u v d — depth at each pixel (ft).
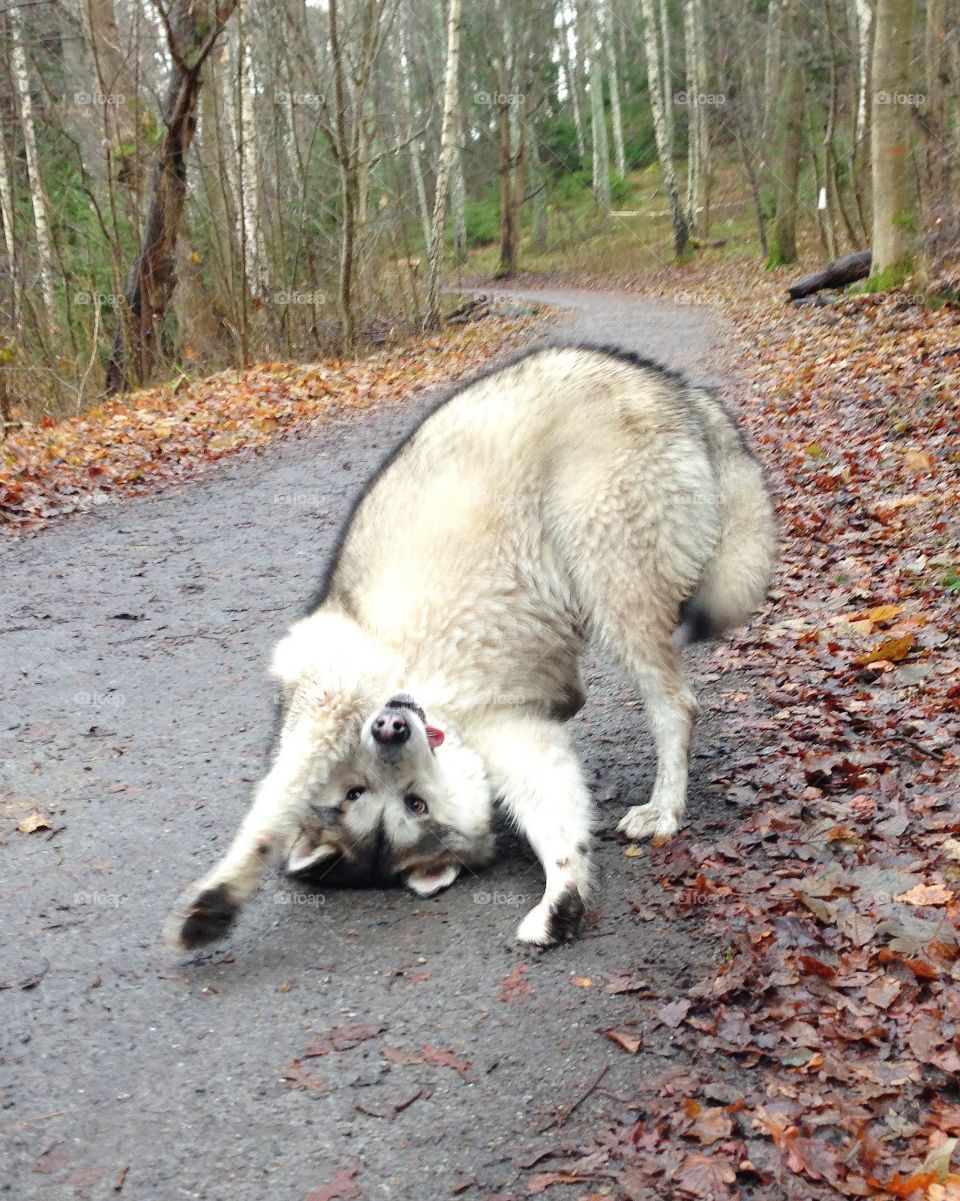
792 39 40.83
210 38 21.90
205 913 4.72
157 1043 4.27
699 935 4.69
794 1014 4.13
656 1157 3.60
